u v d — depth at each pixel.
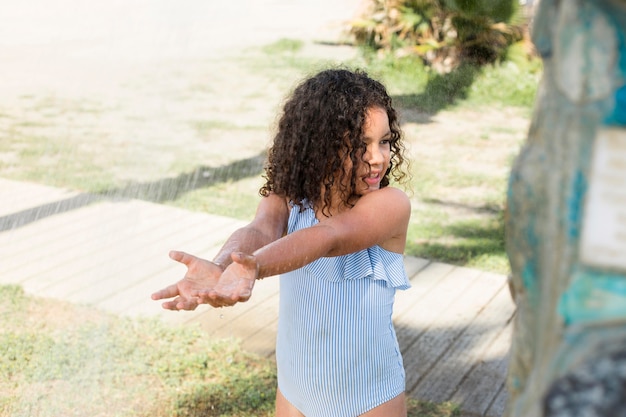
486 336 3.43
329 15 13.34
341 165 1.70
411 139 7.04
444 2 9.41
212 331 3.44
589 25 0.67
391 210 1.68
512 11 9.23
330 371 1.77
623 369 0.60
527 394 0.74
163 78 8.30
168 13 8.96
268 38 11.05
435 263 4.25
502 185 5.77
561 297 0.69
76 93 7.50
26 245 4.25
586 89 0.67
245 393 2.97
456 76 8.95
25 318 3.48
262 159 6.16
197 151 6.27
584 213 0.68
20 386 2.96
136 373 3.08
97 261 4.09
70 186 5.20
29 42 8.58
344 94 1.69
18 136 6.39
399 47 9.69
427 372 3.14
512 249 0.78
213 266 1.48
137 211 4.84
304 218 1.82
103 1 8.53
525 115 8.05
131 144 6.23
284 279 1.82
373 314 1.76
